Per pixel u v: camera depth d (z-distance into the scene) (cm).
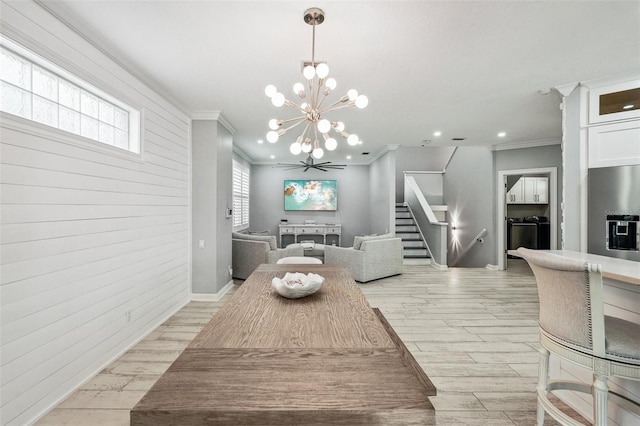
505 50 243
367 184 844
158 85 313
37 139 182
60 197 199
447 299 423
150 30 215
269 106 379
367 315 158
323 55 250
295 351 118
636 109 275
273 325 145
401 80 299
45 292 188
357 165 844
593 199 284
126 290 271
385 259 541
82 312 219
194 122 411
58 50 196
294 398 88
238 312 162
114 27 211
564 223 312
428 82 304
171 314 359
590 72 280
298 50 242
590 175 287
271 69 275
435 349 275
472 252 695
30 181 178
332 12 194
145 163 300
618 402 161
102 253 240
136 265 287
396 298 428
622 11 194
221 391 92
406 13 196
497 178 618
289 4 187
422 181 936
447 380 226
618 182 269
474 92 331
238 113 409
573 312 130
